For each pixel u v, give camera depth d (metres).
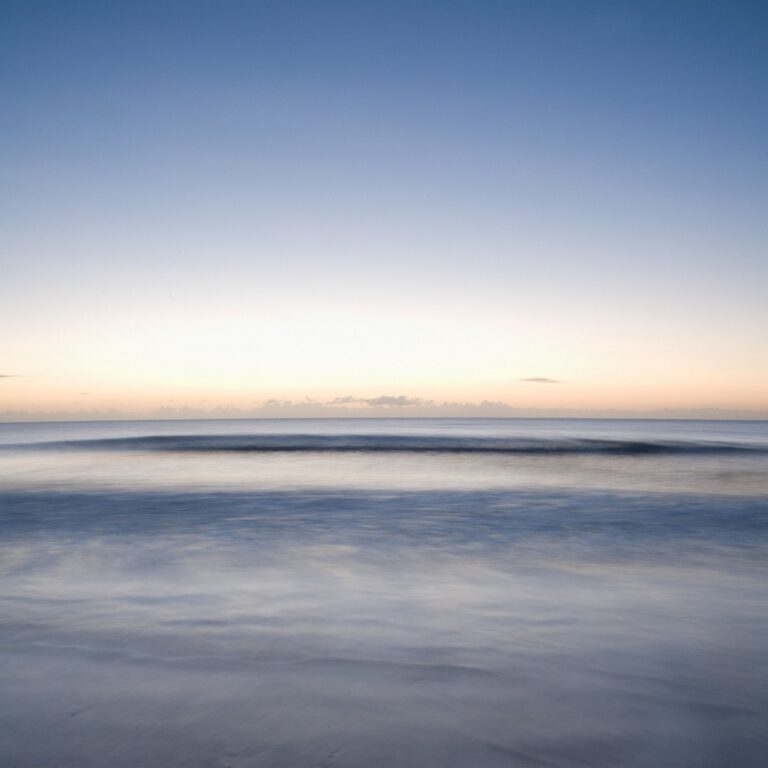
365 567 7.11
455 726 3.07
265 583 6.25
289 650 4.16
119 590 5.91
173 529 9.78
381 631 4.61
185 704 3.29
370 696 3.41
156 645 4.25
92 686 3.53
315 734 2.96
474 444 41.25
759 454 30.66
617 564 7.36
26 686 3.52
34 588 5.99
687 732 3.04
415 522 10.55
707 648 4.25
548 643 4.35
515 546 8.49
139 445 40.97
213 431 84.00
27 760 2.70
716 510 11.98
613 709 3.28
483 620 4.92
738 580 6.48
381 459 27.30
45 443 45.28
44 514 11.38
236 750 2.81
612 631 4.64
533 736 2.97
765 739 2.97
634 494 14.49
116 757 2.73
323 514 11.41
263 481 17.58
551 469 21.89
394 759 2.74
